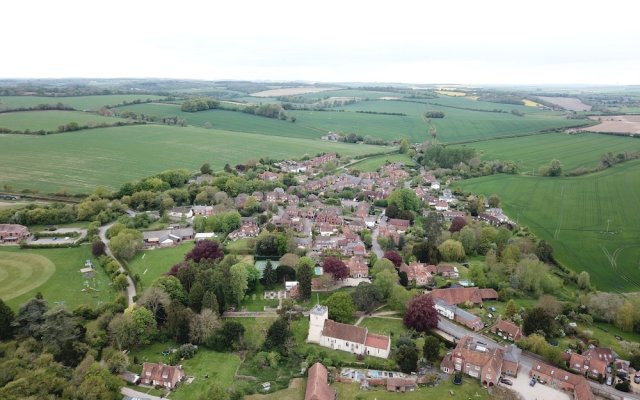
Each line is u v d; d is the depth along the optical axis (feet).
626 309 563.07
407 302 581.12
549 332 540.93
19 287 606.14
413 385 446.19
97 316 540.11
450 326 563.07
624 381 463.42
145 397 427.33
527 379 467.11
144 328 510.99
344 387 446.19
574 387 445.37
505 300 631.97
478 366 463.42
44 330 466.29
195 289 569.23
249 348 505.25
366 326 561.43
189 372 466.70
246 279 616.80
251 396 429.38
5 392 382.42
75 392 400.67
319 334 525.34
